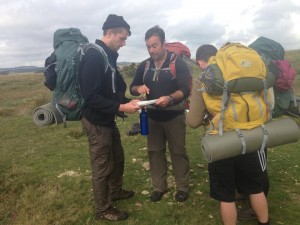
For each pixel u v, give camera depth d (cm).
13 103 1820
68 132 908
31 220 434
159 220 430
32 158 699
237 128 320
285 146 684
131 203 475
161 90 436
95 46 378
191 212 444
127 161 647
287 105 373
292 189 495
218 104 325
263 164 350
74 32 408
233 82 308
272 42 388
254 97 324
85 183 549
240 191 369
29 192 517
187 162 478
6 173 614
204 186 517
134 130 766
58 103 402
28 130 972
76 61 386
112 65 398
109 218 427
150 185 530
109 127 405
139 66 468
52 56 398
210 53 390
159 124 460
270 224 406
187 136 812
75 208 464
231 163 346
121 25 389
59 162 664
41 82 4116
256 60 316
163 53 430
